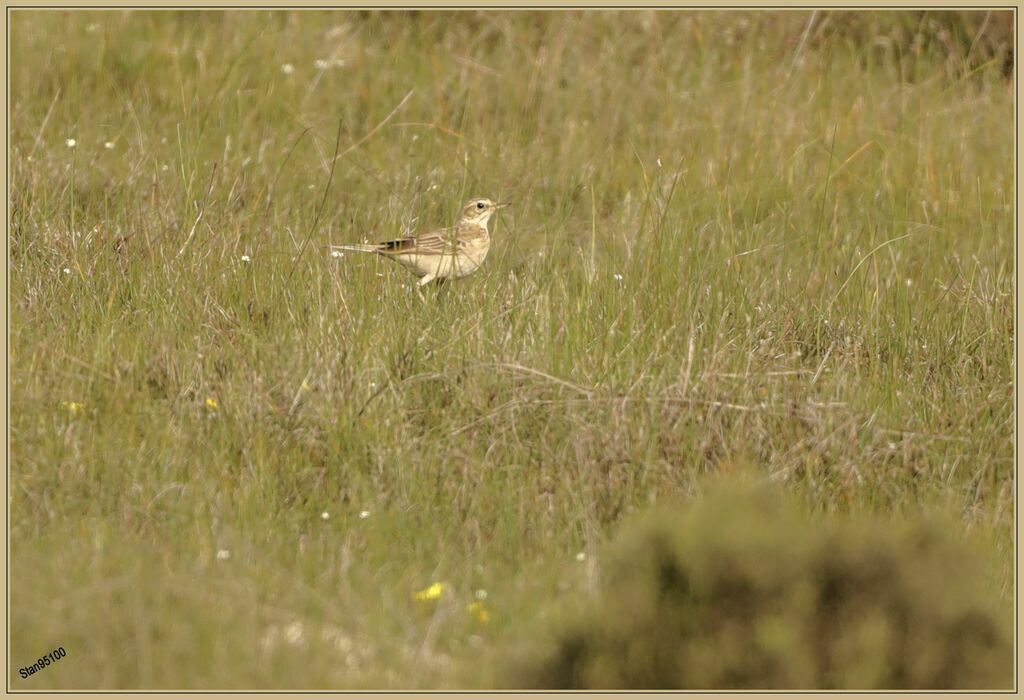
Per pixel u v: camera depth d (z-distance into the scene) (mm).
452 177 25812
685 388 16547
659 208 23938
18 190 21922
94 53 28672
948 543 11469
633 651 10727
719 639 10602
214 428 15914
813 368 18719
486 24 32219
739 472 14711
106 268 19703
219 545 13914
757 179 26391
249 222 22297
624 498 15148
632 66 31375
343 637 12797
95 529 14109
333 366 16734
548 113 29031
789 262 23062
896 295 20984
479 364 17109
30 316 18500
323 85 29578
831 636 10617
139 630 12297
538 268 21562
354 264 21375
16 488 14680
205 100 27719
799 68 31219
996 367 19016
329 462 15594
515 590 13609
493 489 15352
